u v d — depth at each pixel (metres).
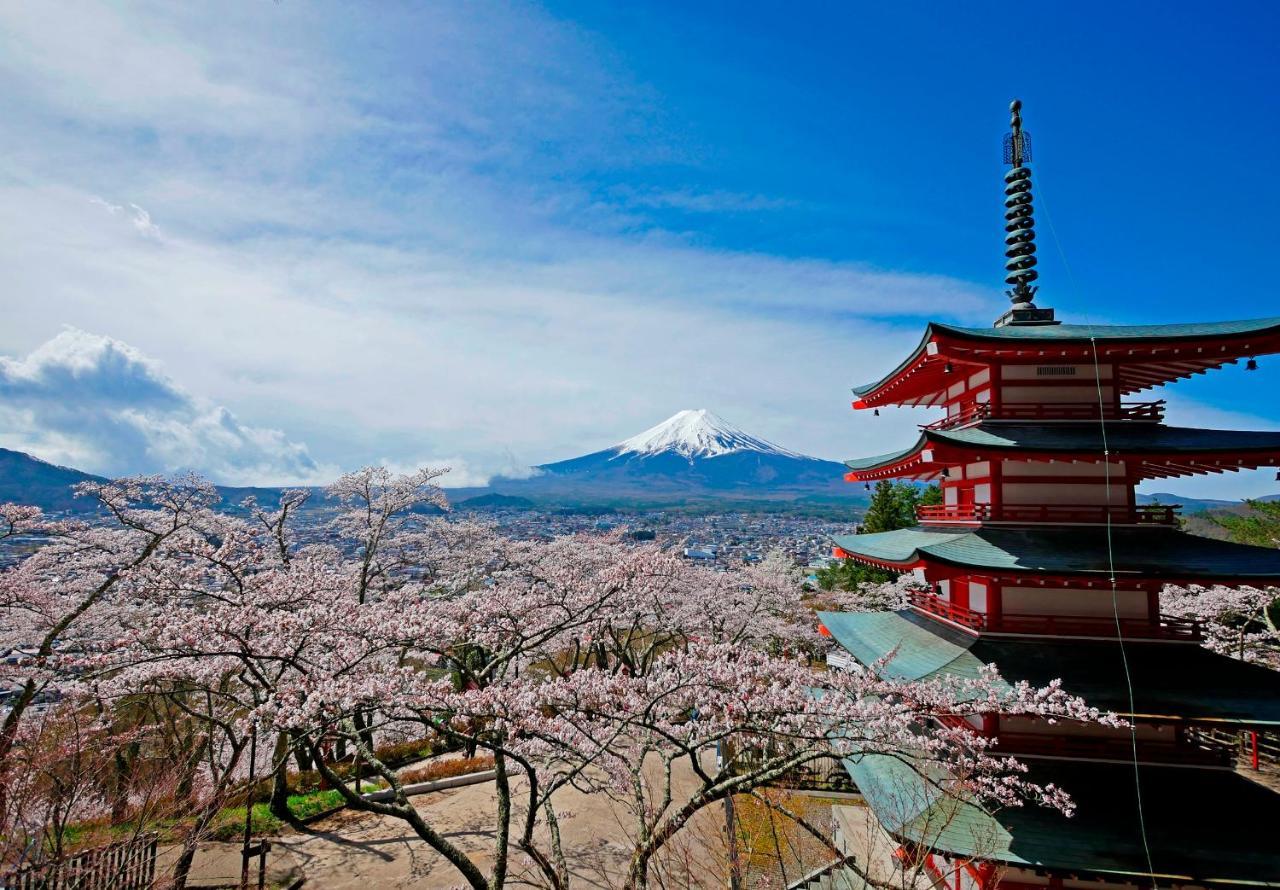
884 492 38.75
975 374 14.16
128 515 18.09
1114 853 9.84
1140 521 12.19
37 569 17.73
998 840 10.16
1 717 16.27
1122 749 11.30
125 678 11.49
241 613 11.70
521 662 21.66
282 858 15.20
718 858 12.48
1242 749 18.56
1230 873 9.44
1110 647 11.71
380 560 26.58
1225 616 27.11
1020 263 14.69
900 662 12.95
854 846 14.59
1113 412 12.78
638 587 15.79
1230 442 11.57
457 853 10.90
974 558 11.55
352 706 10.39
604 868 14.96
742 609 31.28
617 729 11.09
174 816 13.38
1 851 10.19
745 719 10.91
